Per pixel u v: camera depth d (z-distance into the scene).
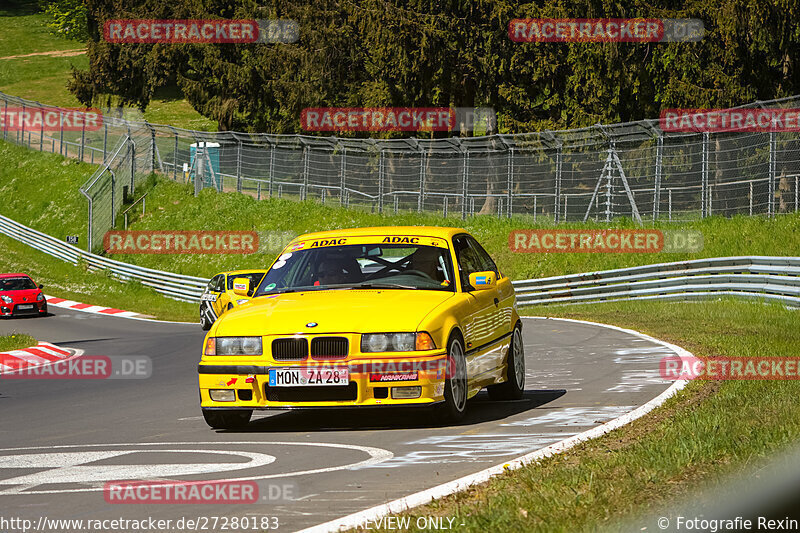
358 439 29.06
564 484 20.05
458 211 145.88
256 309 31.80
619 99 139.38
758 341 49.16
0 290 125.00
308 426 32.44
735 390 32.78
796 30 120.88
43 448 31.11
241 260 157.88
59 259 182.38
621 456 22.22
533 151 143.12
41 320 120.00
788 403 28.14
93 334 99.88
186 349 77.62
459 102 166.75
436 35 153.25
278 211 167.62
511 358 37.06
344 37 182.25
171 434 32.78
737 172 117.75
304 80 186.88
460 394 31.41
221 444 29.44
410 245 34.72
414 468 24.00
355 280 33.66
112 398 47.91
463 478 22.09
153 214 182.00
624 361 48.84
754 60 127.31
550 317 86.44
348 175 167.88
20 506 21.31
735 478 18.28
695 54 130.12
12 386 57.12
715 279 85.56
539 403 35.81
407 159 150.25
